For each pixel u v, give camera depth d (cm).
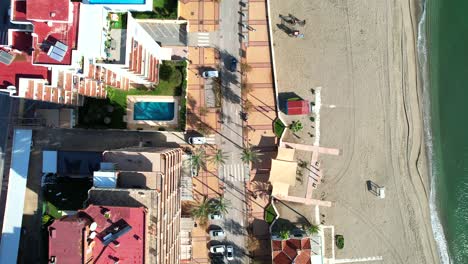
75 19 6081
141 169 7431
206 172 9625
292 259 8925
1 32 9119
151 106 9644
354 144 9756
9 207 9162
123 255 6800
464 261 9812
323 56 9781
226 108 9638
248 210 9612
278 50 9744
